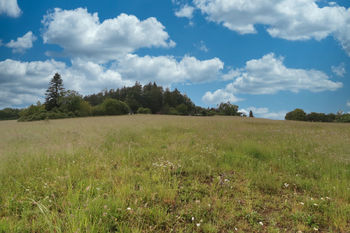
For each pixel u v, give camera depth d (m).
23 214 2.74
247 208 3.07
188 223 2.71
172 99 89.44
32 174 4.27
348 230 2.61
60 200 3.07
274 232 2.51
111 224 2.50
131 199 3.08
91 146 6.88
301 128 14.80
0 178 3.94
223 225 2.66
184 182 3.99
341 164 5.39
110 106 56.09
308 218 2.80
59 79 59.84
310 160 5.83
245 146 7.07
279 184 3.99
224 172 4.66
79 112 48.16
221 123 18.14
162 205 3.08
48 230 2.36
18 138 8.77
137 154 5.97
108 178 3.98
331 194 3.65
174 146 7.05
